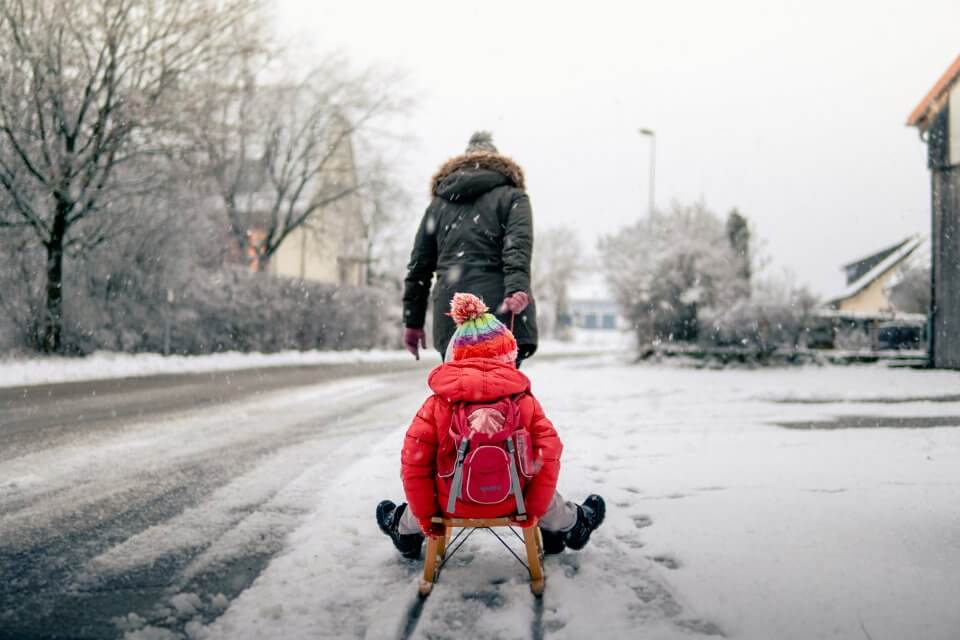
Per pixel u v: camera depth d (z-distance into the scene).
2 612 2.86
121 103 16.47
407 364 21.88
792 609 2.70
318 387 12.93
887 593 2.82
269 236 28.75
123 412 9.14
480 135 4.11
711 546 3.43
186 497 4.68
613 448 6.08
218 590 3.09
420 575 3.16
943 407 9.36
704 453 5.85
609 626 2.61
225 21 17.84
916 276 35.75
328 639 2.57
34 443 6.77
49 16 15.80
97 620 2.79
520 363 3.74
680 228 22.28
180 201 18.72
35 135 16.09
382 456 5.83
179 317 19.59
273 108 27.19
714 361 18.80
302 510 4.34
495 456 2.76
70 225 16.94
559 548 3.40
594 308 98.25
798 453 5.82
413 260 3.98
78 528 3.99
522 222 3.68
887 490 4.45
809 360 18.45
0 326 16.44
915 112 18.42
